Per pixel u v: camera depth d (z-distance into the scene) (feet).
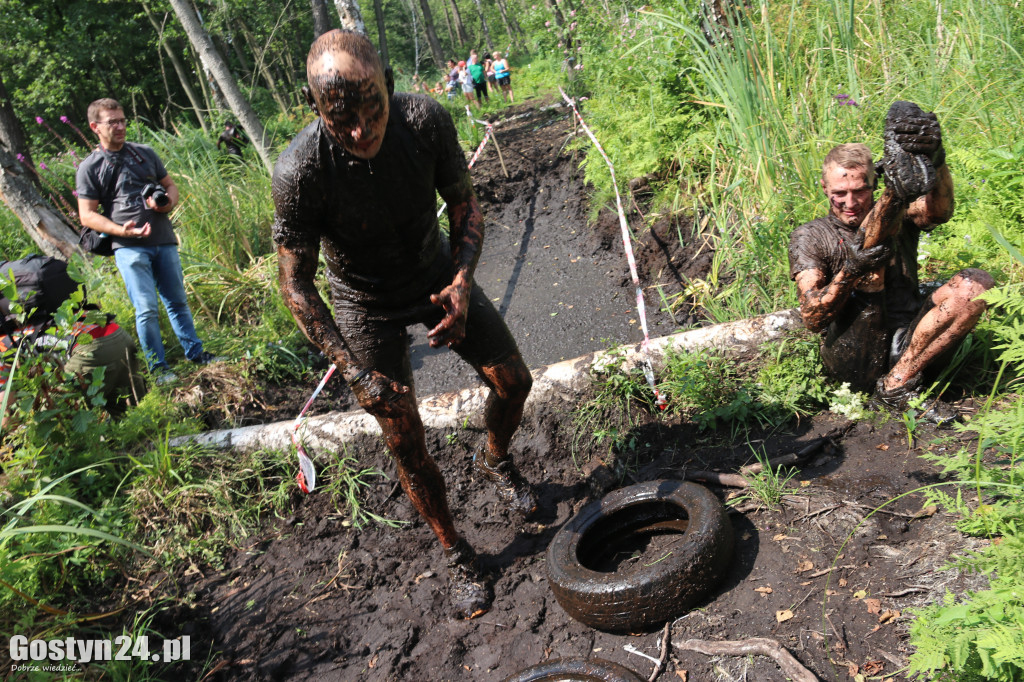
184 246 24.89
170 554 12.71
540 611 10.15
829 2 20.63
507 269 23.31
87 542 12.32
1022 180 14.11
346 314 10.18
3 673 10.09
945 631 6.82
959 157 14.98
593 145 26.25
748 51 18.57
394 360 10.33
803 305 11.35
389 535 12.51
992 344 11.69
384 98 7.77
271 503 13.61
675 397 13.08
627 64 26.40
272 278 23.24
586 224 23.79
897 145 9.39
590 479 12.64
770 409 12.39
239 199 27.07
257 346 18.80
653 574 9.11
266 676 10.15
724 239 17.56
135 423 14.97
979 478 8.76
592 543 10.93
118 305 21.33
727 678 8.30
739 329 13.50
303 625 10.95
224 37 67.56
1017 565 7.12
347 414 14.64
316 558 12.30
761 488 10.69
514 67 99.19
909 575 8.73
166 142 32.94
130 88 86.94
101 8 76.28
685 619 9.23
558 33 46.52
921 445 10.93
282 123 49.83
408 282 9.95
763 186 17.31
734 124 18.43
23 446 13.47
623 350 13.87
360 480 13.74
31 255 15.16
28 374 13.70
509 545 11.60
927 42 19.21
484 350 10.48
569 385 13.71
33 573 11.50
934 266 14.08
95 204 17.80
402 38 172.86
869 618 8.43
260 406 17.54
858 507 10.02
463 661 9.73
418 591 11.12
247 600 11.68
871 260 10.37
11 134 27.61
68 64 75.82
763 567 9.59
